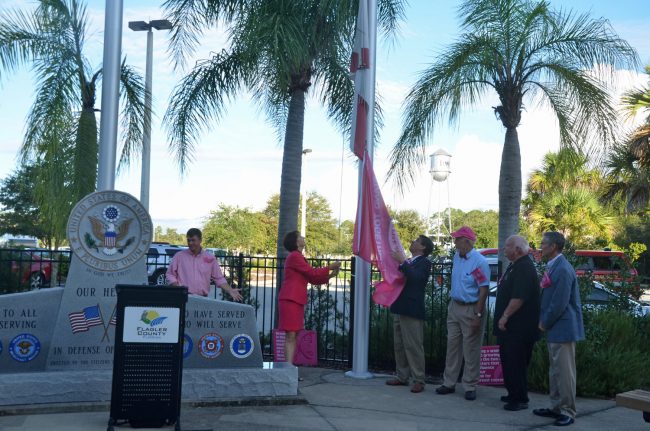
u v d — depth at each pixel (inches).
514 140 408.5
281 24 381.7
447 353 308.3
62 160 383.6
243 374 274.8
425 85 417.7
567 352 261.4
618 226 1325.0
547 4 406.3
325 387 312.5
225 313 283.0
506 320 276.1
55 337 264.5
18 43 375.2
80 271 270.2
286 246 308.8
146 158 592.7
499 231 405.1
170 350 227.0
